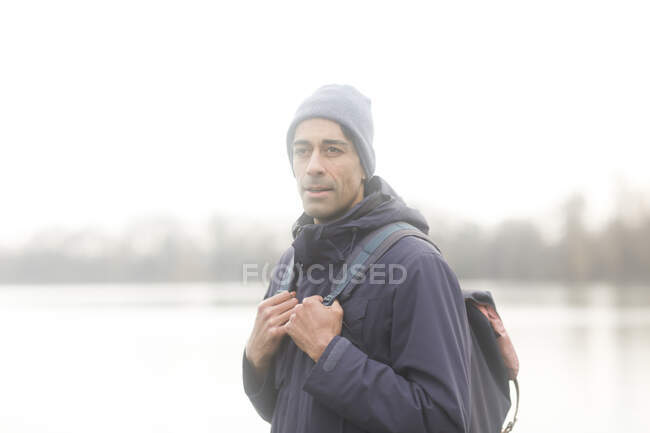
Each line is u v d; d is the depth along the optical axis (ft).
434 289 6.64
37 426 26.63
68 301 168.45
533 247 303.27
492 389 7.29
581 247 295.07
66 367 44.27
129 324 85.35
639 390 32.76
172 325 83.10
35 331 75.51
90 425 26.71
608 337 60.70
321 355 6.55
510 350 7.52
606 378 36.76
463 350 6.62
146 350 54.19
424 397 6.25
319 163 7.38
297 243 7.42
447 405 6.15
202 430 25.58
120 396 33.01
